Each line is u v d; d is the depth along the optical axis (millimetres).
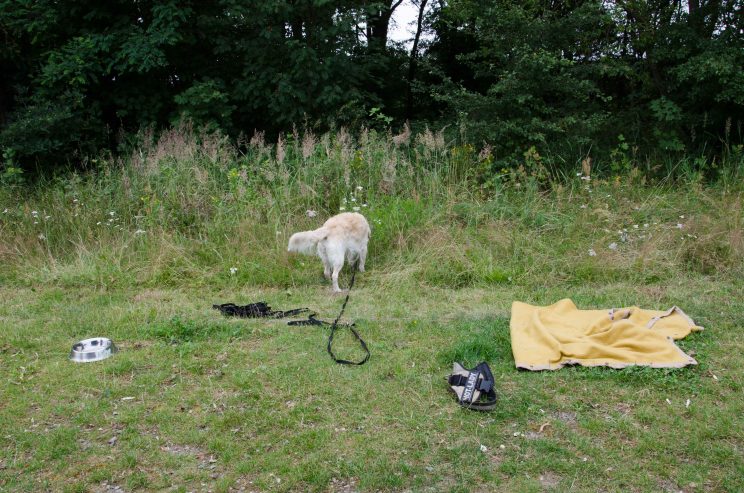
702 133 11227
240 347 4840
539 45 10633
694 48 10875
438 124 12312
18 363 4559
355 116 11375
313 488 3059
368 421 3666
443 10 12758
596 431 3518
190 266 7039
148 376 4285
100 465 3262
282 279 6742
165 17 10656
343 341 4941
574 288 6352
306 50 10977
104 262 7168
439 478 3113
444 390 4059
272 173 8539
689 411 3711
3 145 9859
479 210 8102
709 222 7387
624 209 8250
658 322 5070
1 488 3061
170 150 9367
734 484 3023
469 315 5531
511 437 3482
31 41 10688
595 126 10438
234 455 3334
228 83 12250
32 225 8039
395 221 7602
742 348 4598
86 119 10906
